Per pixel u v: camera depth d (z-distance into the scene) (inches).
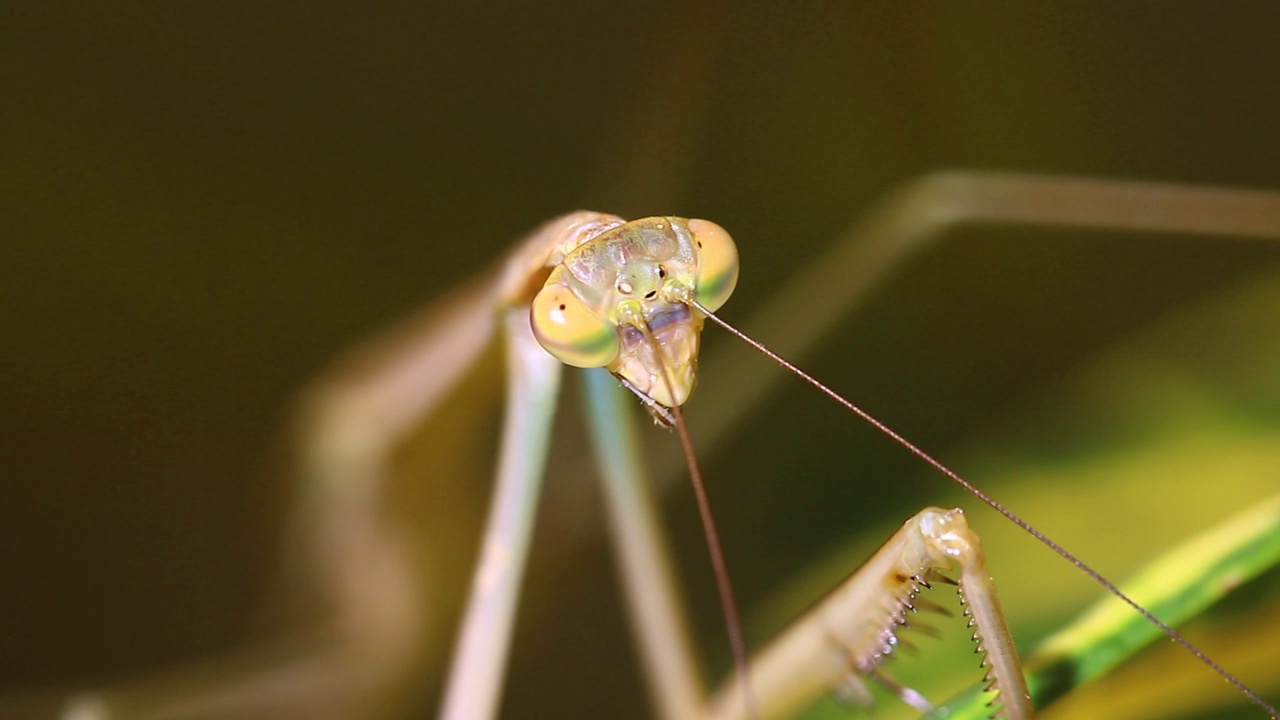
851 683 5.6
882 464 6.4
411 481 6.4
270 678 6.4
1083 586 5.9
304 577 6.5
